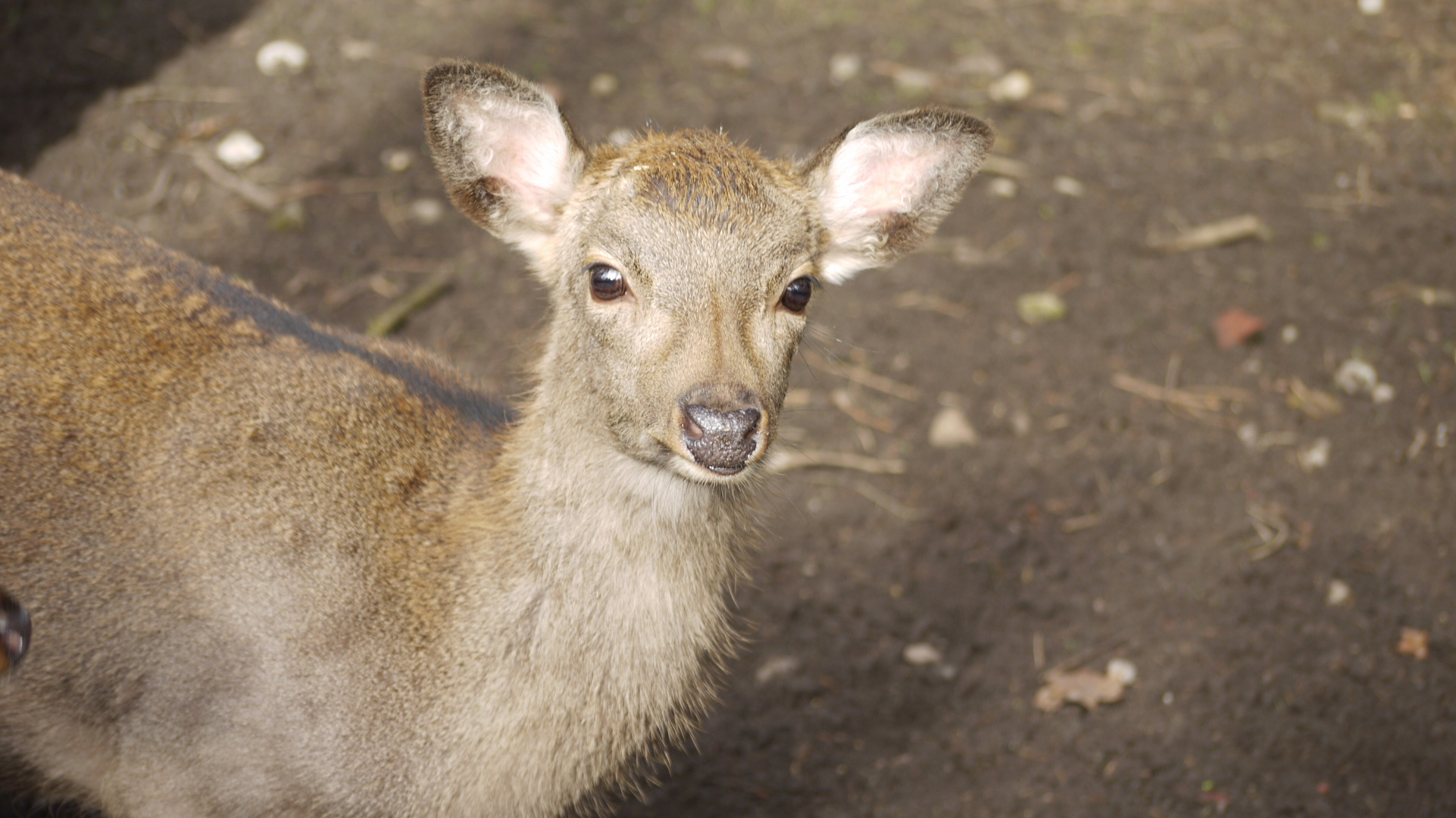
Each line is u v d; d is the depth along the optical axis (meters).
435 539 2.87
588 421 2.84
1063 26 4.75
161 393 2.87
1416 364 3.47
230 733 2.84
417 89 3.95
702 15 4.56
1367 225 3.79
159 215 3.50
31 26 3.93
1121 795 3.09
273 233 3.51
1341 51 4.68
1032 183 3.89
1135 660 3.20
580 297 2.85
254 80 3.89
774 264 2.83
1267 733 3.13
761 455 2.79
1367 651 3.20
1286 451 3.38
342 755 2.84
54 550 2.84
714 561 2.88
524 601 2.86
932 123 2.92
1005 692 3.17
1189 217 3.79
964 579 3.26
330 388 2.90
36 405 2.85
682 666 2.88
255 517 2.85
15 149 3.55
